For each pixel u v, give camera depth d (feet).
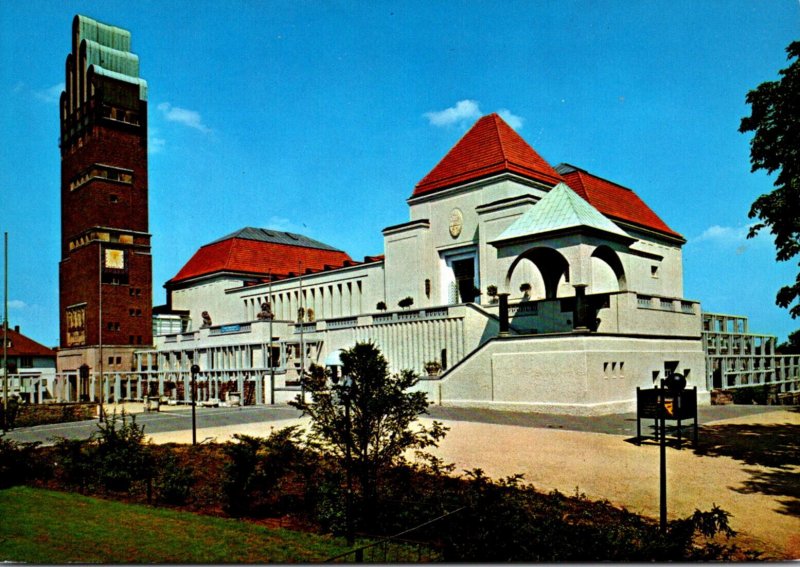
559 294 133.80
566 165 188.96
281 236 275.80
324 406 41.55
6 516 41.98
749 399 138.00
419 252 168.25
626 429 80.79
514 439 72.74
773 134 65.16
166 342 213.46
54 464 61.52
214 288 241.76
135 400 207.21
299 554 33.83
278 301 218.18
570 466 57.72
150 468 52.95
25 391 231.91
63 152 255.70
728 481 52.31
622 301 111.04
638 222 178.29
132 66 248.52
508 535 30.60
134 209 240.32
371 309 185.98
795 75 63.10
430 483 47.01
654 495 48.01
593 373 97.81
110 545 34.96
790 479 53.06
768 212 65.05
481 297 149.48
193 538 36.78
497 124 168.25
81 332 236.02
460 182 160.97
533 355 102.89
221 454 66.03
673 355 119.75
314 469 46.83
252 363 174.70
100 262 225.56
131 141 241.55
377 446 41.32
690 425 82.94
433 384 117.50
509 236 118.52
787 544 37.76
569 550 29.19
